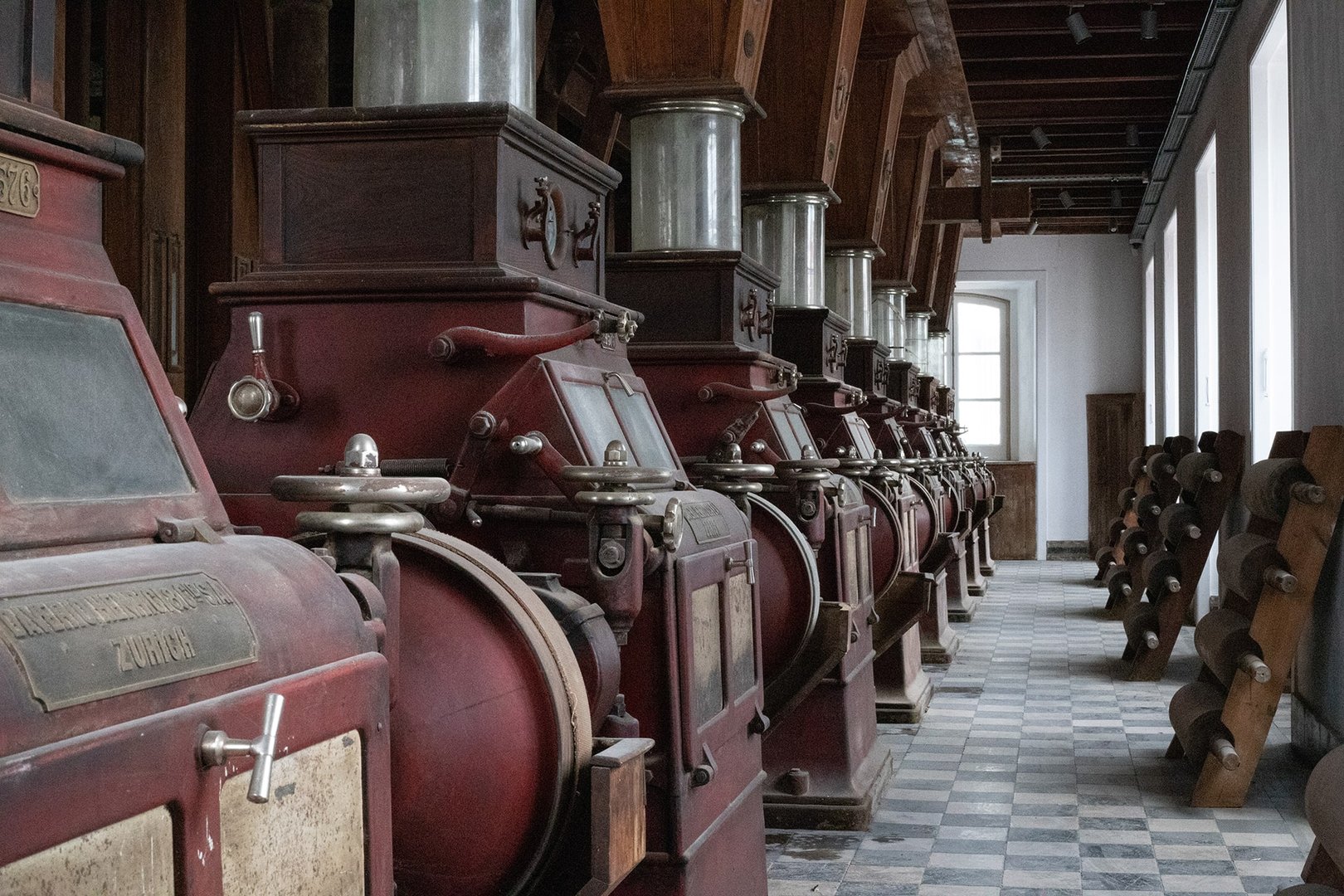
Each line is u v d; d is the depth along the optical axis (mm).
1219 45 11312
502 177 3348
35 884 1131
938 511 9750
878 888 4754
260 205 3447
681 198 5879
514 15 3650
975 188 16172
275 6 8008
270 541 1718
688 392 5539
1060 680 9555
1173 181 16594
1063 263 22328
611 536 2961
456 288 3285
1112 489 22078
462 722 2344
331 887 1579
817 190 8211
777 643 4910
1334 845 3547
